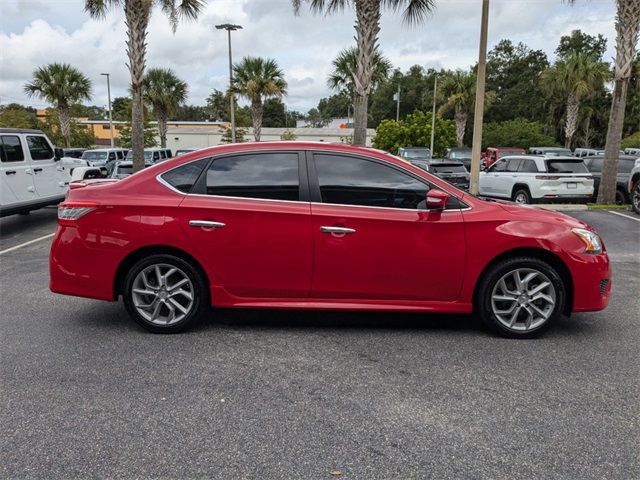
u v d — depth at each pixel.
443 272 4.43
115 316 5.09
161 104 34.41
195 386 3.58
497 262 4.47
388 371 3.85
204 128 57.56
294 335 4.59
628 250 8.64
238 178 4.51
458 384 3.64
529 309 4.49
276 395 3.46
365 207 4.43
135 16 14.30
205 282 4.57
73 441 2.92
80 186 4.77
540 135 47.09
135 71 14.64
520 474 2.65
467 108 40.62
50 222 11.48
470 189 13.20
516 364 3.99
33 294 5.87
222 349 4.25
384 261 4.41
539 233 4.40
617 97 13.68
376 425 3.10
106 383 3.62
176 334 4.60
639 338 4.57
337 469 2.68
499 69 66.88
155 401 3.38
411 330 4.75
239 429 3.05
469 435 3.00
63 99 34.03
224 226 4.41
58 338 4.48
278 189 4.47
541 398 3.44
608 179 14.09
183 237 4.42
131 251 4.46
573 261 4.42
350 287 4.47
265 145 4.59
